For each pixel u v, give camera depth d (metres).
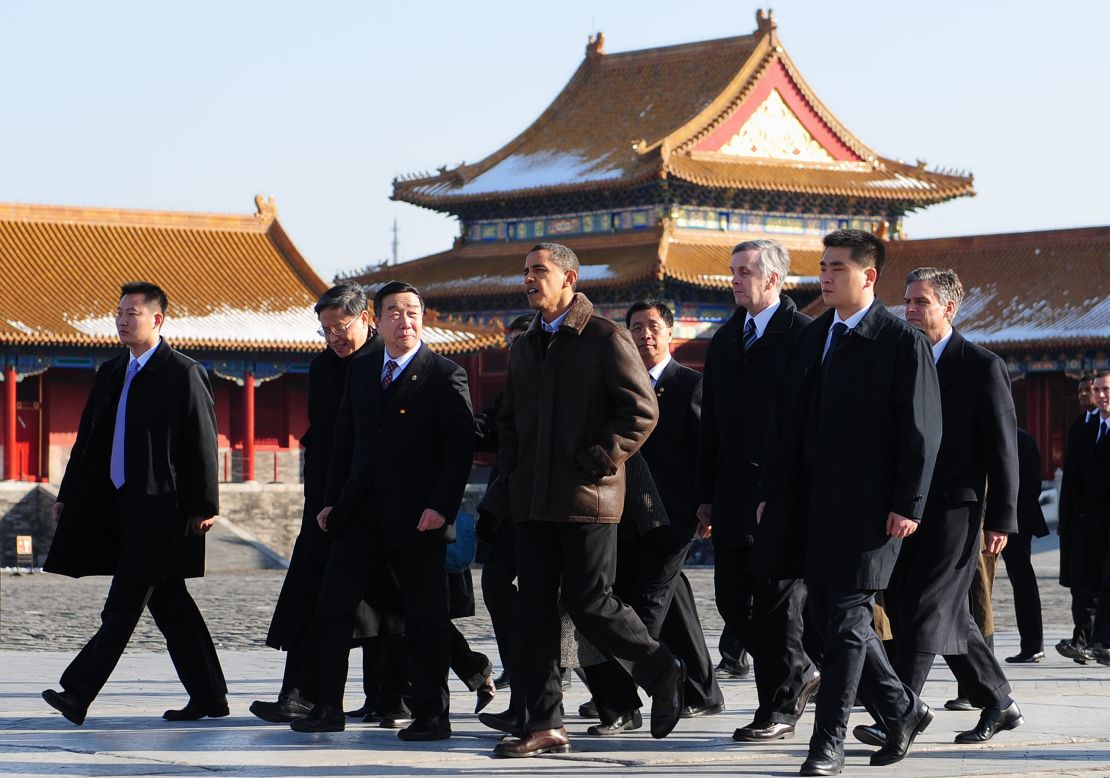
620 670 17.17
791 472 15.61
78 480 18.03
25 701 19.91
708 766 15.27
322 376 18.55
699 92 93.50
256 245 84.69
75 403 79.75
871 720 18.66
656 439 18.44
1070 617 38.44
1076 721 18.19
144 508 17.73
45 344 75.56
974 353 16.75
